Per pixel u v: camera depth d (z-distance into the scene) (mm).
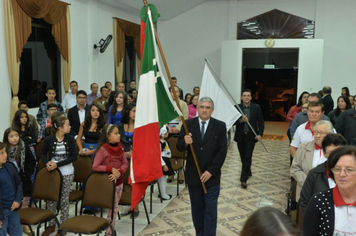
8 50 6559
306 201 2492
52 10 7672
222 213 4574
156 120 2980
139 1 10625
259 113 5629
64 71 8422
